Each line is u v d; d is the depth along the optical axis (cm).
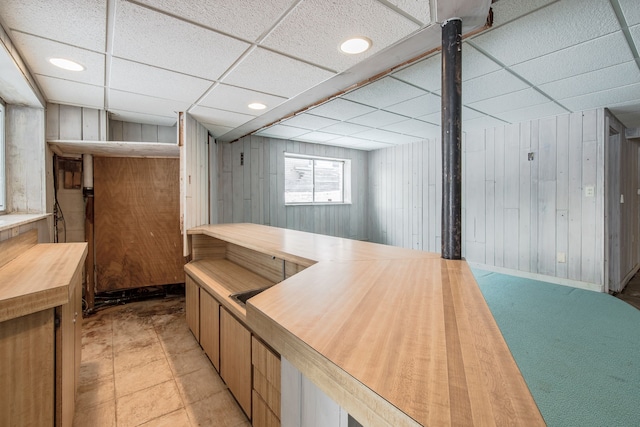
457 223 152
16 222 167
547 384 190
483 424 41
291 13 153
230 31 169
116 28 163
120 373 229
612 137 416
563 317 294
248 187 506
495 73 258
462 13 149
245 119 353
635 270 512
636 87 292
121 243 382
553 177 400
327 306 88
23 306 105
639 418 161
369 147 626
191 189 334
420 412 44
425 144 557
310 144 577
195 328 273
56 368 121
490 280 416
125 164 383
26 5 142
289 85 251
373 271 131
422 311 84
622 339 248
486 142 467
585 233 376
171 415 186
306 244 210
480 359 58
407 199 589
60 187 352
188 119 326
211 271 271
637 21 182
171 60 202
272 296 97
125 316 340
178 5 145
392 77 262
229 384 195
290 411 82
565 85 286
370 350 62
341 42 183
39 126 273
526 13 175
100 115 308
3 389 105
